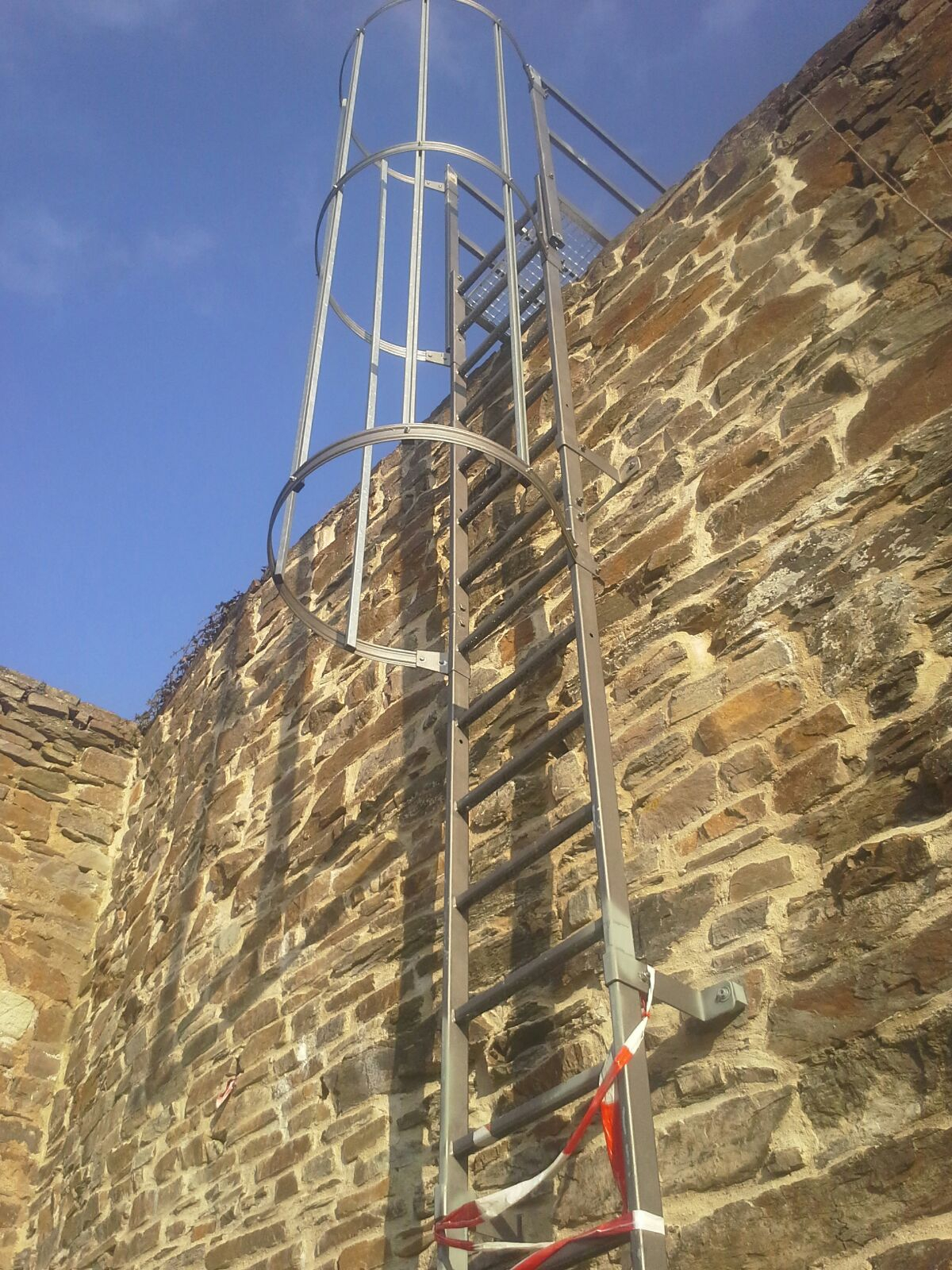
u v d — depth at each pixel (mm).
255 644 6879
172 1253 4703
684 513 3988
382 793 4926
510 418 5164
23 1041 6875
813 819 2994
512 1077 3439
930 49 4102
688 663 3625
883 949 2658
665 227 4961
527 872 3799
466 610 4531
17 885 7398
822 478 3555
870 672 3064
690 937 3107
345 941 4668
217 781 6387
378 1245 3713
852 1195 2441
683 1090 2885
